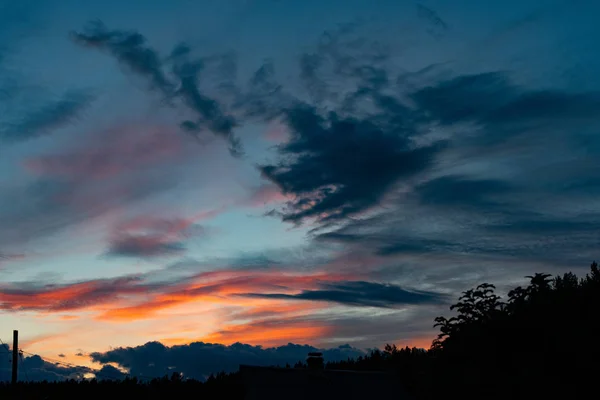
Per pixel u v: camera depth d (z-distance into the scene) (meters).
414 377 42.03
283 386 35.78
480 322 39.56
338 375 38.09
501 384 36.44
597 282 40.97
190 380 57.38
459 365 39.19
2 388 50.50
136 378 60.50
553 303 38.50
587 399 34.47
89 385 60.72
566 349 35.34
